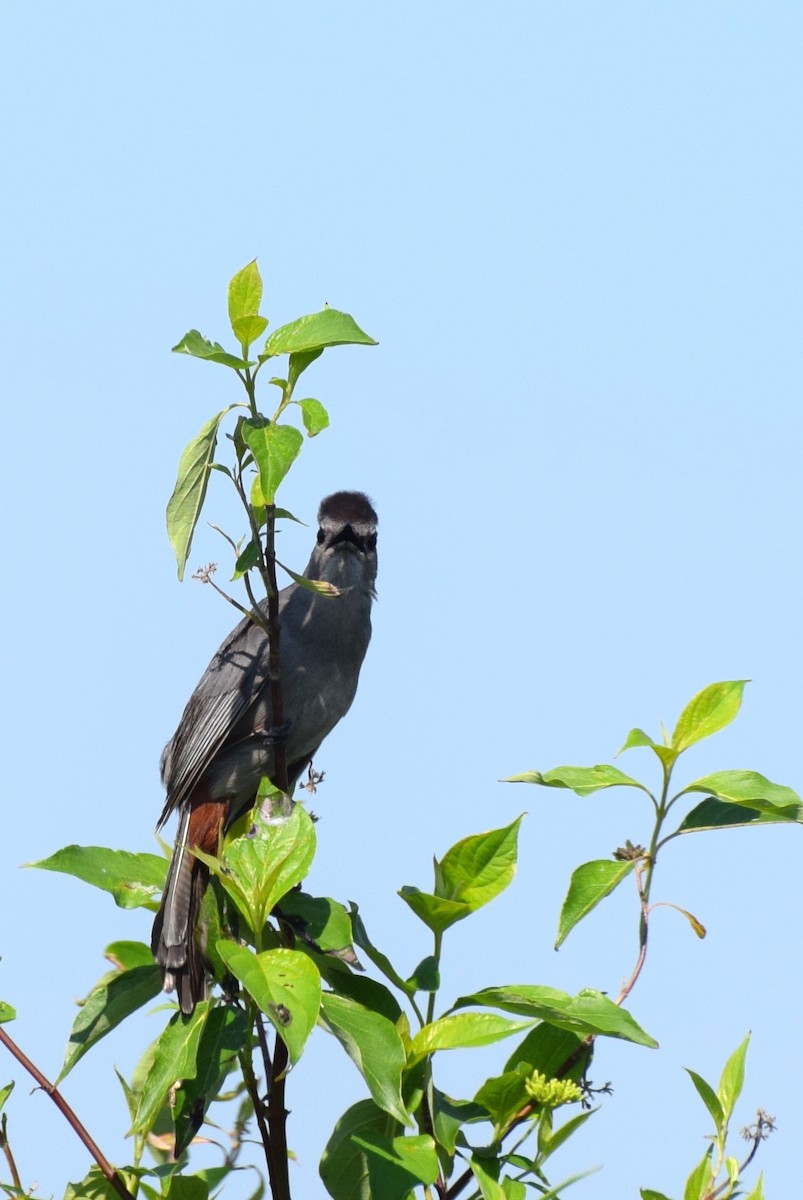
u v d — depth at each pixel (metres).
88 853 8.21
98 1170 7.02
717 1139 6.88
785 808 7.55
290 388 7.73
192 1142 7.93
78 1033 7.69
